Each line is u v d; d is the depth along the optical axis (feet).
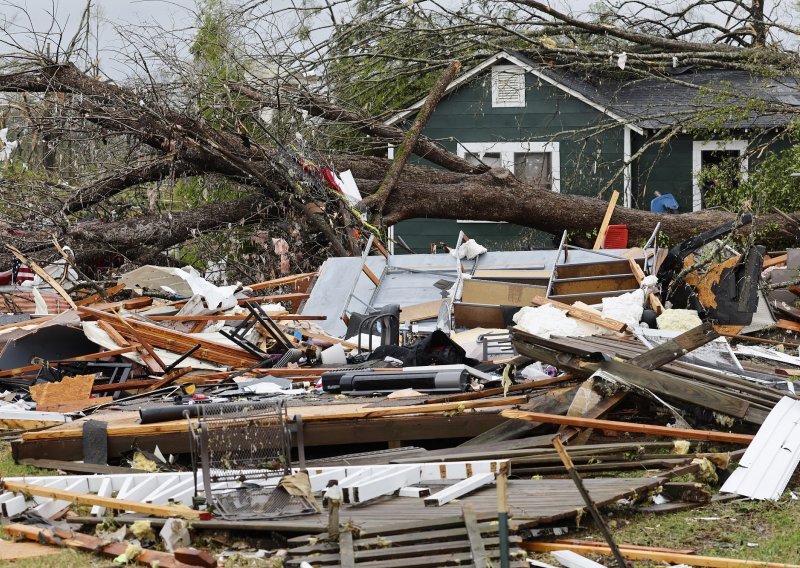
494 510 39.24
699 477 45.75
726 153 166.20
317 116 135.95
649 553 35.96
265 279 124.77
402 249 165.58
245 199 124.26
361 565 34.45
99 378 73.26
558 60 168.35
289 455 43.45
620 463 47.50
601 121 166.61
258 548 38.68
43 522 41.70
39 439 54.29
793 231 133.49
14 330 80.79
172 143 113.91
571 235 139.64
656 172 167.53
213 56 131.34
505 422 53.31
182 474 46.03
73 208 119.24
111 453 53.93
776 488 44.45
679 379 53.01
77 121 117.70
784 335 94.99
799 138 140.67
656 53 165.07
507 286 91.35
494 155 170.19
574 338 67.15
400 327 89.04
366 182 132.77
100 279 117.91
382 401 57.21
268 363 76.23
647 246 98.43
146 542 39.47
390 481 43.24
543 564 35.27
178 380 73.31
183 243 125.80
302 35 144.66
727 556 36.78
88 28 131.13
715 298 90.74
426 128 170.60
